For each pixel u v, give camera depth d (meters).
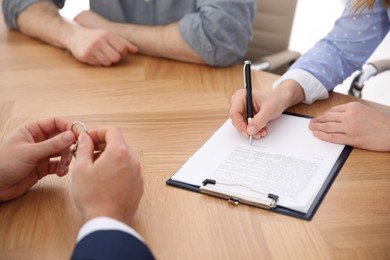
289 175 0.71
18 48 1.27
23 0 1.34
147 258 0.51
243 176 0.71
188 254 0.57
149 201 0.67
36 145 0.65
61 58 1.21
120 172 0.58
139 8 1.37
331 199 0.67
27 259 0.57
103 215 0.55
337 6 2.97
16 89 1.04
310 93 0.95
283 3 1.56
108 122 0.89
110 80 1.08
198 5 1.22
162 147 0.80
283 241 0.59
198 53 1.14
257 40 1.65
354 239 0.60
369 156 0.77
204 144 0.80
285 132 0.84
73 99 0.99
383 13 0.99
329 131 0.81
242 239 0.60
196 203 0.66
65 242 0.60
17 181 0.66
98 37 1.16
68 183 0.71
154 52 1.21
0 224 0.63
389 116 0.83
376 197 0.67
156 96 1.00
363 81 1.14
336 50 1.04
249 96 0.85
